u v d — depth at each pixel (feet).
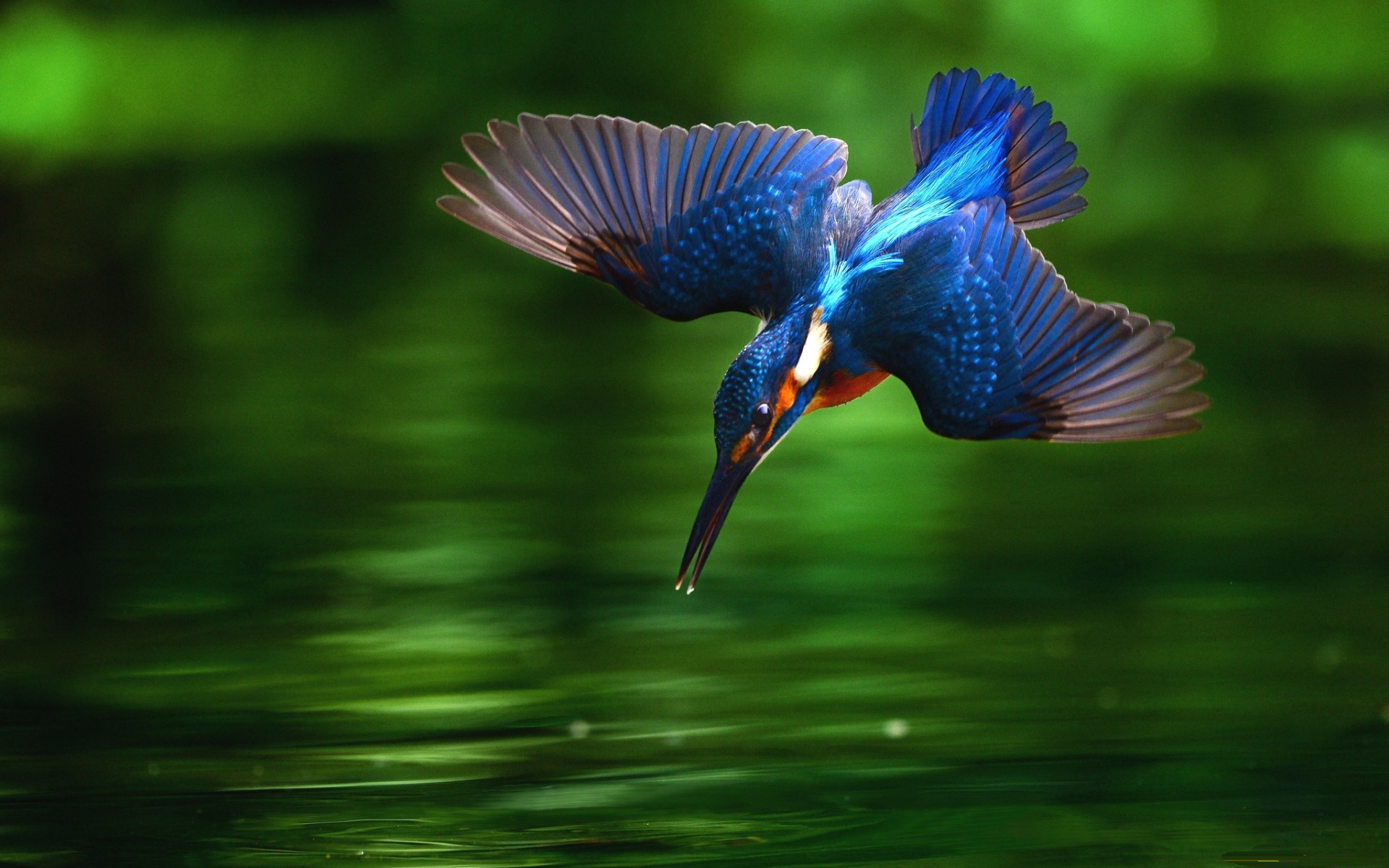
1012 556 42.73
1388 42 115.75
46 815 27.66
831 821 27.32
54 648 36.09
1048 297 23.49
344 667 34.96
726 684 33.94
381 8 145.69
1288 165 101.50
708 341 71.41
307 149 123.24
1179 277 80.02
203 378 63.52
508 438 54.70
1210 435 55.36
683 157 25.02
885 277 24.09
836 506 48.19
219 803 27.99
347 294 82.02
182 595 39.45
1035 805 28.02
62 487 49.14
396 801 28.40
